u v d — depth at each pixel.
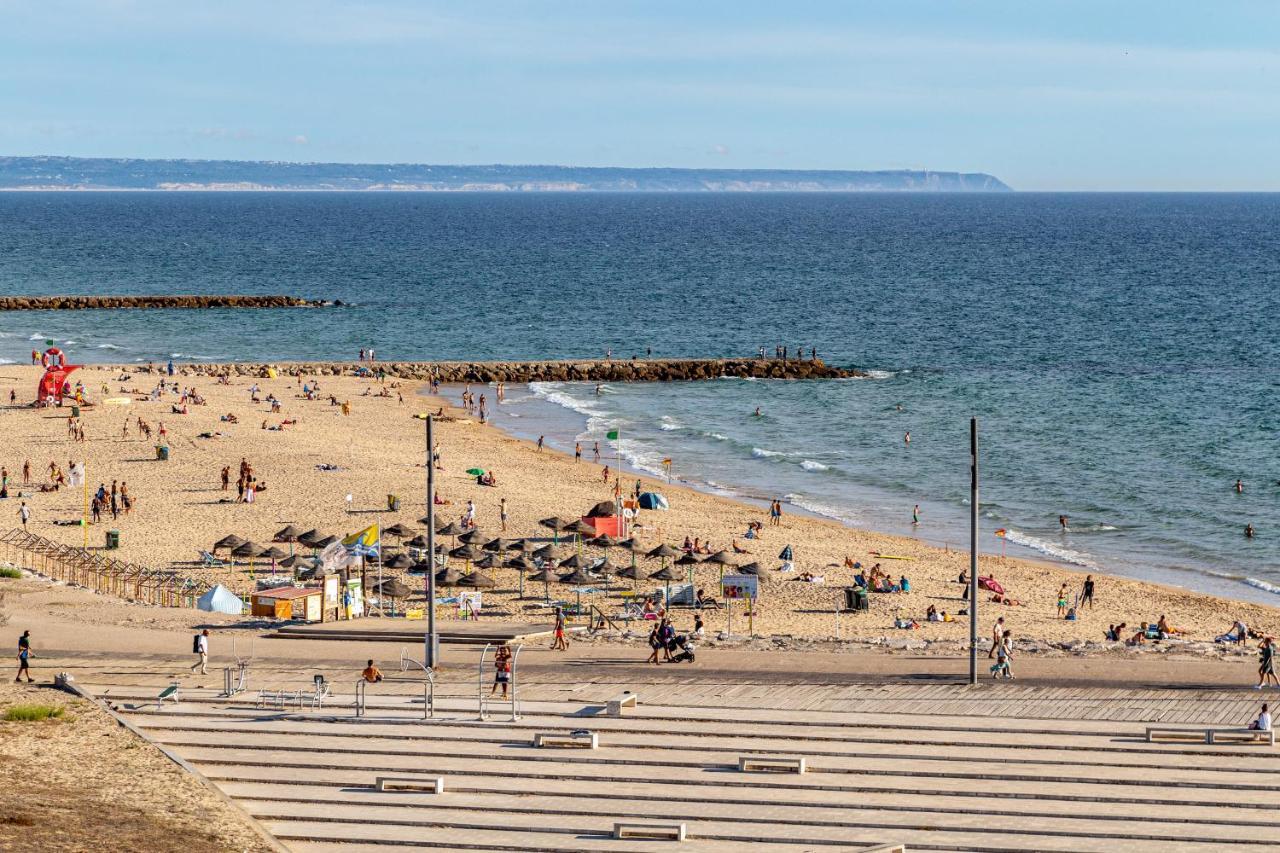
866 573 79.62
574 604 71.69
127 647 58.19
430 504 54.62
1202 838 38.62
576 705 49.34
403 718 48.03
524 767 43.88
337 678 53.38
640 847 38.88
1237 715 47.28
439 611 69.38
